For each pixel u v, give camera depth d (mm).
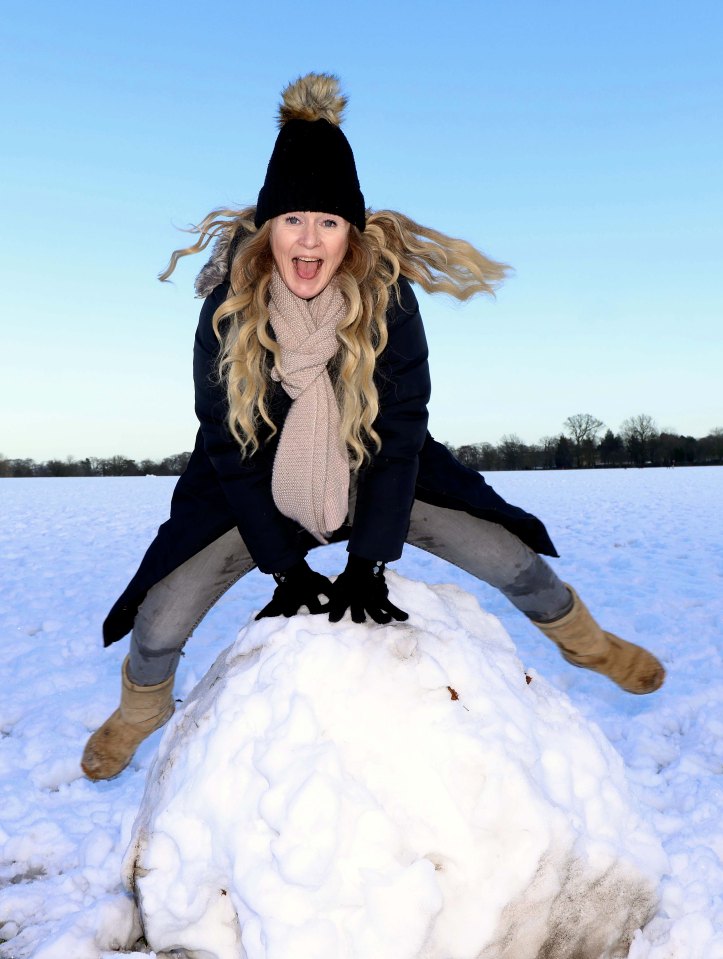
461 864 1535
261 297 1875
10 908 2119
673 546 8727
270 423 1880
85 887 2211
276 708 1689
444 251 2006
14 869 2355
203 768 1714
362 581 1815
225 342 1895
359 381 1833
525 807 1584
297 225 1809
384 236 1942
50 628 5219
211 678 1967
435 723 1644
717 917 1875
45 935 2000
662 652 4422
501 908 1526
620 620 5098
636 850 1765
